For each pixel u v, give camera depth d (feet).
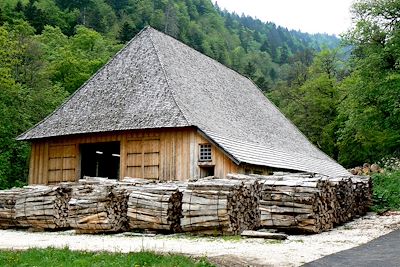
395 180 98.07
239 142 83.30
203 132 74.90
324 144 181.37
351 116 104.32
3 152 125.18
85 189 56.08
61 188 60.18
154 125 76.74
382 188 92.99
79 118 86.17
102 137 83.66
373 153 158.61
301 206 50.34
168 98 80.64
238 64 395.55
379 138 123.85
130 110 82.28
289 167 90.94
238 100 107.34
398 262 33.01
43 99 144.46
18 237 52.01
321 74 189.26
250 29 593.42
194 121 75.97
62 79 190.29
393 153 140.97
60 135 84.84
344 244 42.50
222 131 82.17
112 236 52.19
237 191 50.65
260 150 87.76
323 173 107.24
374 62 95.55
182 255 33.30
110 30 314.55
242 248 39.40
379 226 59.72
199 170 75.97
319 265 31.58
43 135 86.38
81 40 238.27
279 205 51.19
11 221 62.54
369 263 32.63
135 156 80.43
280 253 36.32
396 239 45.09
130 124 79.15
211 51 375.45
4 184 122.72
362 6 99.71
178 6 406.21
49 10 286.25
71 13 301.02
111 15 331.77
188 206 49.88
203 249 38.70
